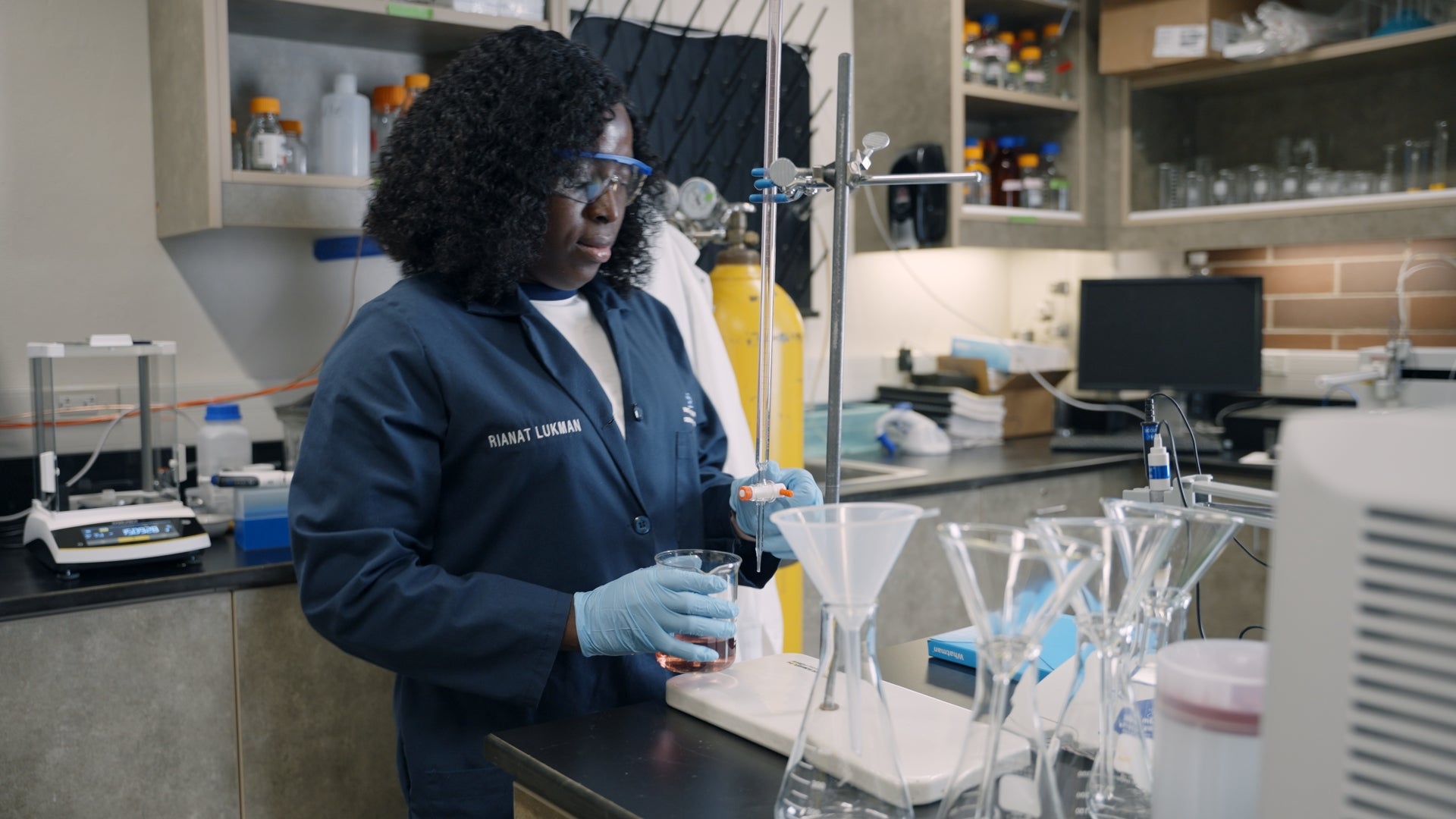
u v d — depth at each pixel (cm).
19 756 177
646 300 174
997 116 376
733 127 322
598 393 146
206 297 252
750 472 242
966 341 369
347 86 245
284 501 214
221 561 202
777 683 121
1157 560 84
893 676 131
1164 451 124
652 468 152
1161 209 378
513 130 136
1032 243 349
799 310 341
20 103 230
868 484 273
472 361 140
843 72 110
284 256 260
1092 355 355
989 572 74
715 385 241
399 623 126
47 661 178
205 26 215
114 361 241
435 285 146
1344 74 347
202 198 221
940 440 332
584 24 291
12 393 231
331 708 206
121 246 242
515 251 138
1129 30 346
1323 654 57
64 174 235
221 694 195
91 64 237
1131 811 84
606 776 101
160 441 230
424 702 141
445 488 141
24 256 232
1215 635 271
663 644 121
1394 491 54
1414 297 340
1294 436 58
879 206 343
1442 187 320
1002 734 78
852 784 84
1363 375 267
